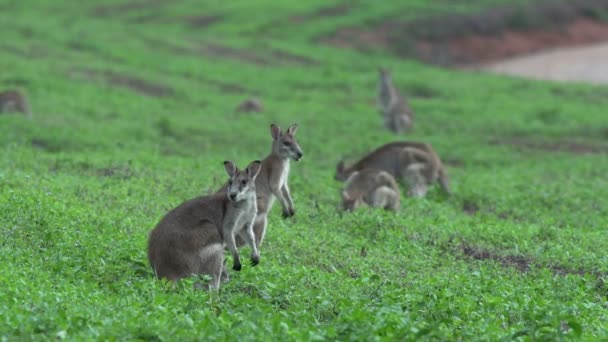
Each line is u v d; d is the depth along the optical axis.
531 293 26.27
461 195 45.91
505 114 79.19
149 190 38.47
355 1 131.50
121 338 18.75
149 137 60.44
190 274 24.02
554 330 21.73
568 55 120.25
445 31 122.19
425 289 25.78
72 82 80.50
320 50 110.25
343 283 26.19
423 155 45.38
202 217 24.62
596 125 75.69
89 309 20.41
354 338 19.31
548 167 57.94
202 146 60.22
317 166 55.66
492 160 61.16
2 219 28.86
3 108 61.88
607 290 28.41
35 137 55.50
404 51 115.69
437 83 94.94
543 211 43.38
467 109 80.94
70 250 26.44
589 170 57.06
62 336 18.36
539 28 128.38
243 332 19.39
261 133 66.06
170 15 127.44
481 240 35.12
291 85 92.19
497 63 117.75
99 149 54.28
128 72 87.69
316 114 76.69
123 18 126.38
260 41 111.56
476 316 23.00
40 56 91.94
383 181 39.78
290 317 21.33
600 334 21.92
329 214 37.41
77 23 115.81
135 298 22.09
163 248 23.97
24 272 23.20
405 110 71.12
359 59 108.12
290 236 32.12
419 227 35.97
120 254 26.19
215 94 83.31
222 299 23.56
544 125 75.50
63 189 36.00
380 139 67.31
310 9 127.62
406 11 126.94
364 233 34.97
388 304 22.94
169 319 20.22
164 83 85.19
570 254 33.03
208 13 127.75
